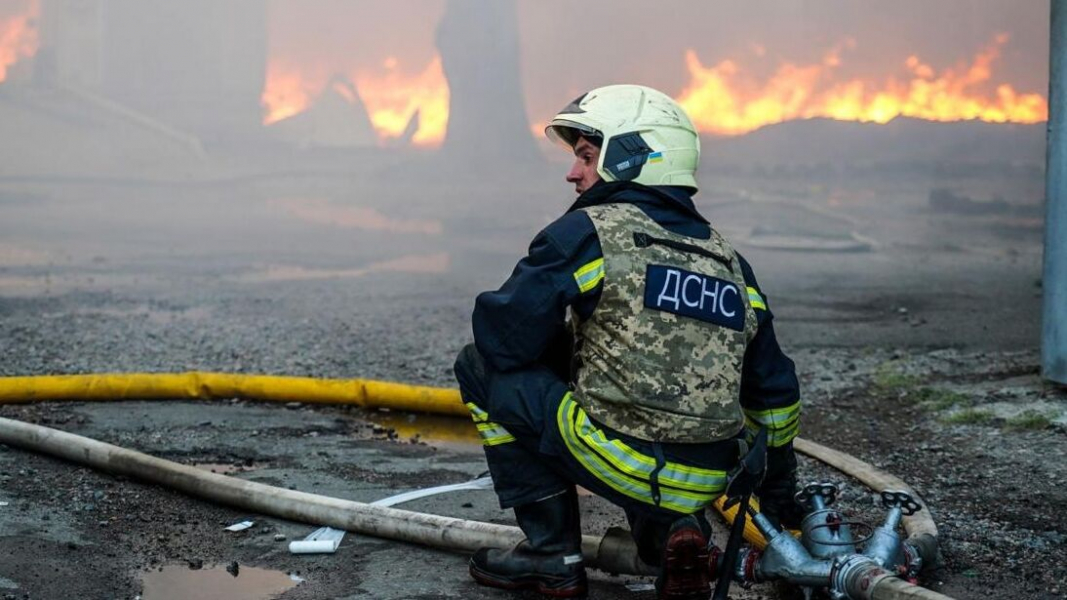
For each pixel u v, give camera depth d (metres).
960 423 5.56
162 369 6.95
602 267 3.12
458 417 5.92
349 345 7.81
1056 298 5.95
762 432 3.20
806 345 7.76
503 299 3.15
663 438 3.12
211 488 4.19
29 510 4.09
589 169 3.35
